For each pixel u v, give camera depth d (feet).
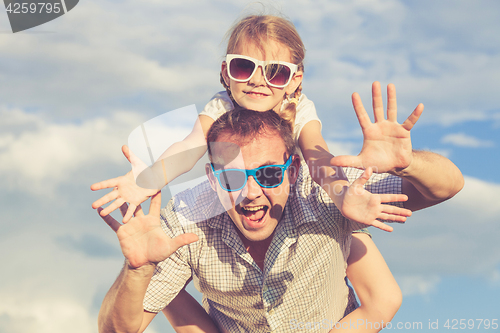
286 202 8.37
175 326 10.25
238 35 11.30
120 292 7.35
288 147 8.25
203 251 8.46
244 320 9.23
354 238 9.99
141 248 6.91
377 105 6.30
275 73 10.95
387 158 6.35
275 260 8.12
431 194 6.98
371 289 9.52
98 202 6.87
